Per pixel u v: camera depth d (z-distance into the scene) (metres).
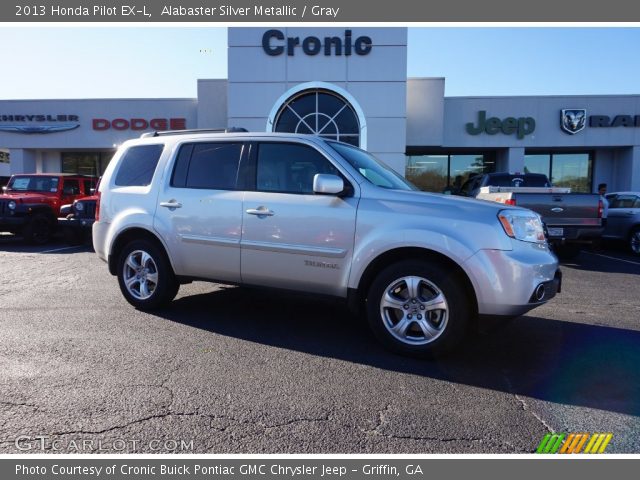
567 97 19.31
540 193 9.44
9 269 8.57
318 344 4.55
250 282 4.94
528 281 3.91
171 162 5.39
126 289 5.62
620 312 5.94
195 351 4.30
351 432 2.96
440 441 2.89
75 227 11.93
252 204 4.80
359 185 4.46
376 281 4.27
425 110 19.14
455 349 4.45
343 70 16.23
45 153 22.45
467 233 3.96
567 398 3.47
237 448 2.79
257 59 16.33
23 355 4.12
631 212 11.88
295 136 4.81
